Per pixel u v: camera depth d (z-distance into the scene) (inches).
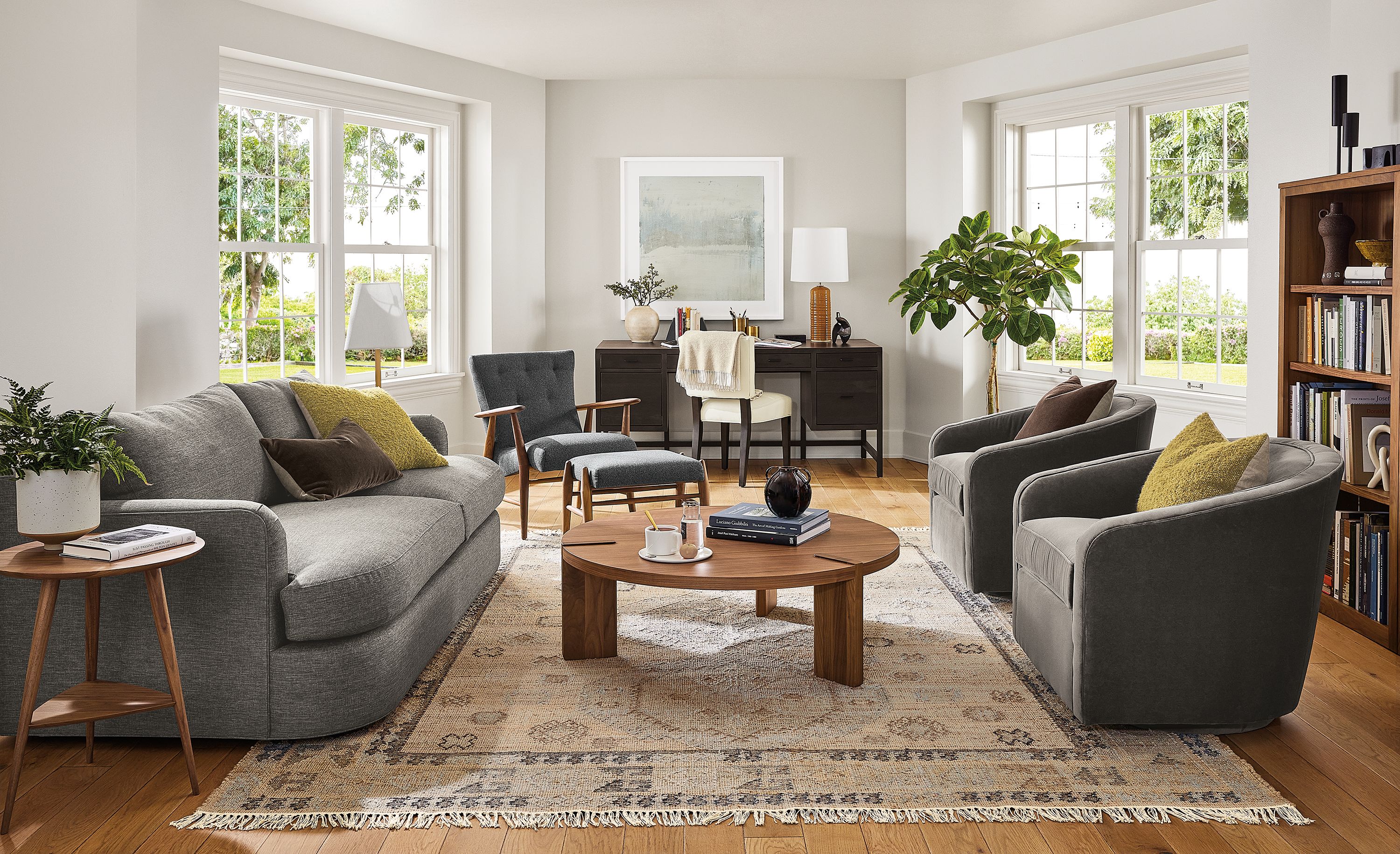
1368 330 130.3
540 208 262.4
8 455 87.7
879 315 269.1
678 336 258.1
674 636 131.3
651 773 93.3
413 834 83.4
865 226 266.5
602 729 102.7
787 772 93.4
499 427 194.2
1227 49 189.9
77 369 151.1
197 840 82.7
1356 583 134.0
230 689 97.6
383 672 103.0
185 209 180.2
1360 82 147.7
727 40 220.2
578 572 121.6
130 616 97.3
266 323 213.3
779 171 264.5
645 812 86.4
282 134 213.3
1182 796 88.5
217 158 187.8
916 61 241.0
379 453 144.3
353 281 231.1
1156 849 81.0
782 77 258.2
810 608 143.7
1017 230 225.8
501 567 165.6
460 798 88.7
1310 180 138.9
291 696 97.8
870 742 99.6
